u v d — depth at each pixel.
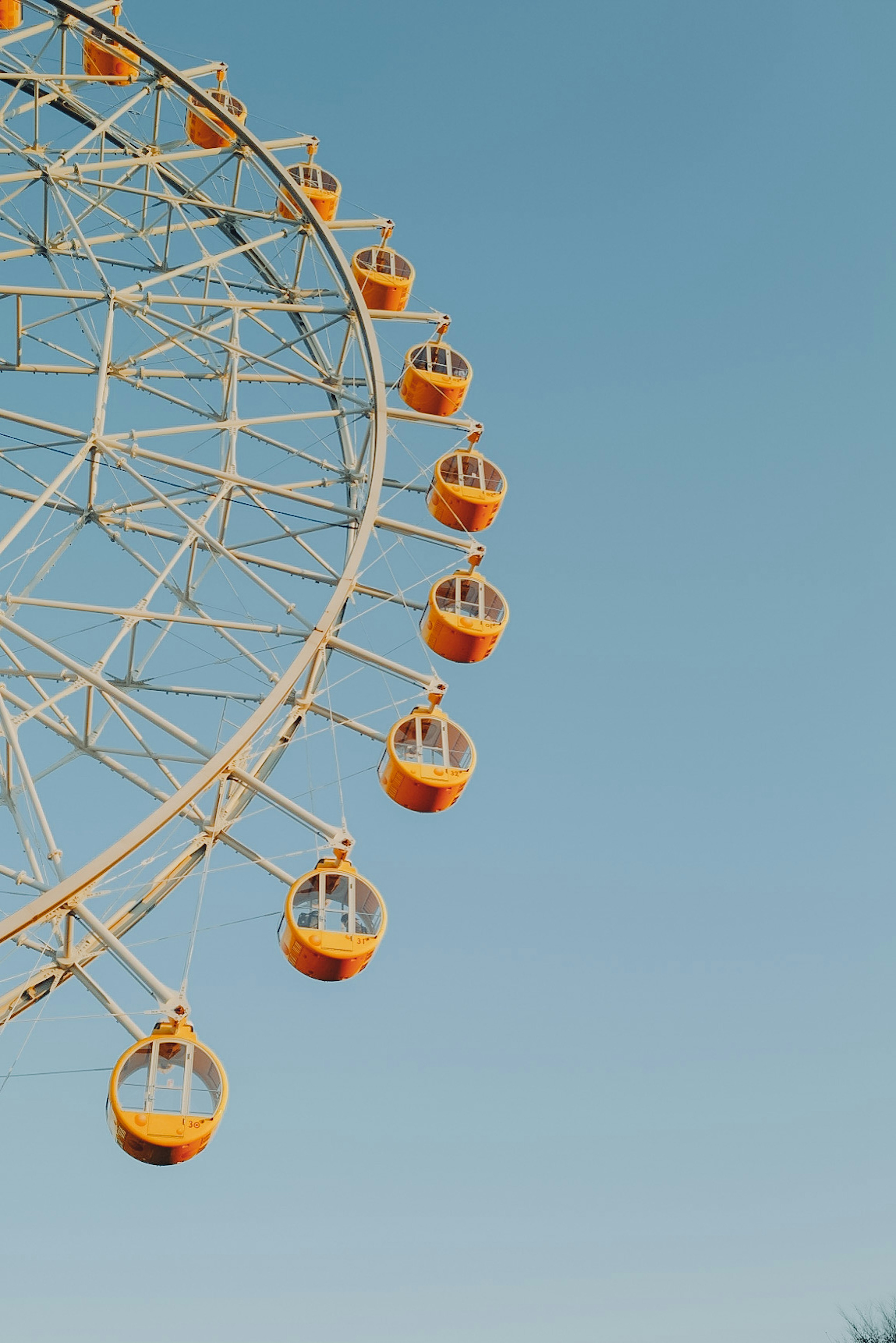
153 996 18.34
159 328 26.42
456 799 23.94
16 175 27.03
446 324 33.78
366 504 24.78
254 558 25.17
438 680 23.73
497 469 29.39
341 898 21.05
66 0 28.36
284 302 31.16
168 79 29.92
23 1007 18.59
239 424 25.28
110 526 24.83
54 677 22.05
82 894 18.25
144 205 29.73
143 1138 17.38
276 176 30.47
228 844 21.12
